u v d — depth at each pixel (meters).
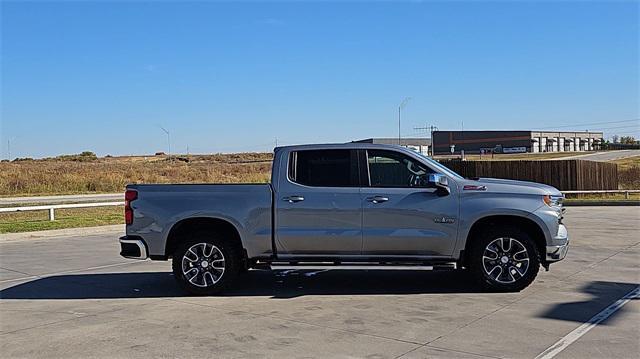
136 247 8.94
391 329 6.92
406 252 8.78
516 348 6.17
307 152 9.00
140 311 7.97
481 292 8.84
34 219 21.73
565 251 8.91
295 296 8.77
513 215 8.71
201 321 7.39
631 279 9.80
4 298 8.91
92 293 9.23
